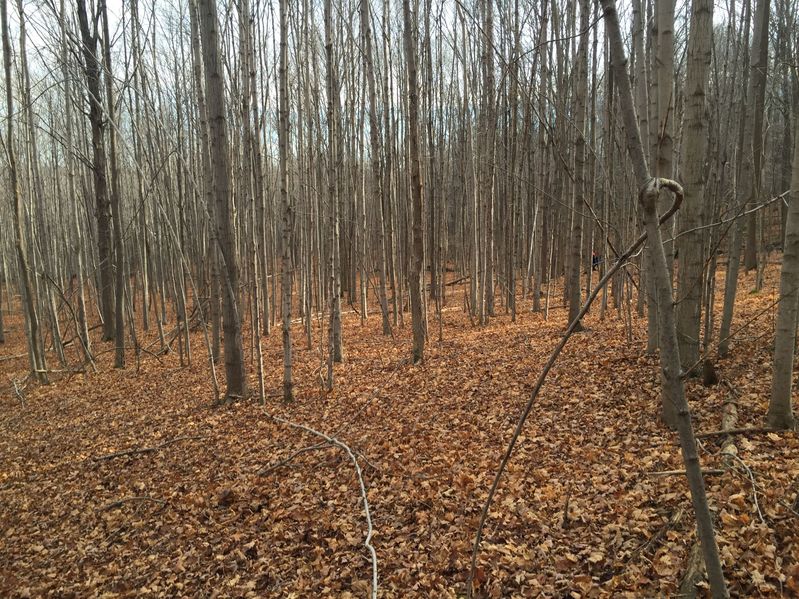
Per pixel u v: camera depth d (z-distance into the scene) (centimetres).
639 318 1162
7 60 1058
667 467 487
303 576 436
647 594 344
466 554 426
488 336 1227
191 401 948
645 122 750
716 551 205
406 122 1789
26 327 1238
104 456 730
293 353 1309
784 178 1703
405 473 573
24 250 1210
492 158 1384
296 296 2348
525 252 1756
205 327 888
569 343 999
